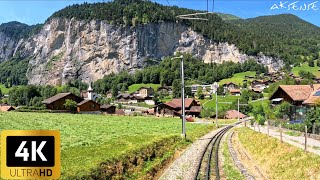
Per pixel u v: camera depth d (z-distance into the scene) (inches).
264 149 1183.6
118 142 1241.4
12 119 2281.0
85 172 673.6
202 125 2999.5
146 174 874.1
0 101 7253.9
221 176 878.4
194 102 5285.4
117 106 6358.3
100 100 6993.1
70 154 919.7
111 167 780.6
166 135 1594.5
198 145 1583.4
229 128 2898.6
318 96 2041.1
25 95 6870.1
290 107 2282.2
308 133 1380.4
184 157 1216.8
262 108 3358.8
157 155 1129.4
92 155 899.4
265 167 1013.8
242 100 5339.6
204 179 842.8
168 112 5017.2
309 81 6333.7
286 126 1737.2
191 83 7480.3
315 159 814.5
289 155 944.3
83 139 1333.7
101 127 2086.6
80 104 4505.4
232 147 1493.6
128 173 827.4
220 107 5403.5
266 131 1710.1
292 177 821.2
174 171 962.1
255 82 7829.7
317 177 741.9
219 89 6889.8
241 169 967.6
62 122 2299.5
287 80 6427.2
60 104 4559.5
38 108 3971.5
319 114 1439.5
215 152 1307.8
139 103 7209.6
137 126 2377.0
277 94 2571.4
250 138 1584.6
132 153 951.6
